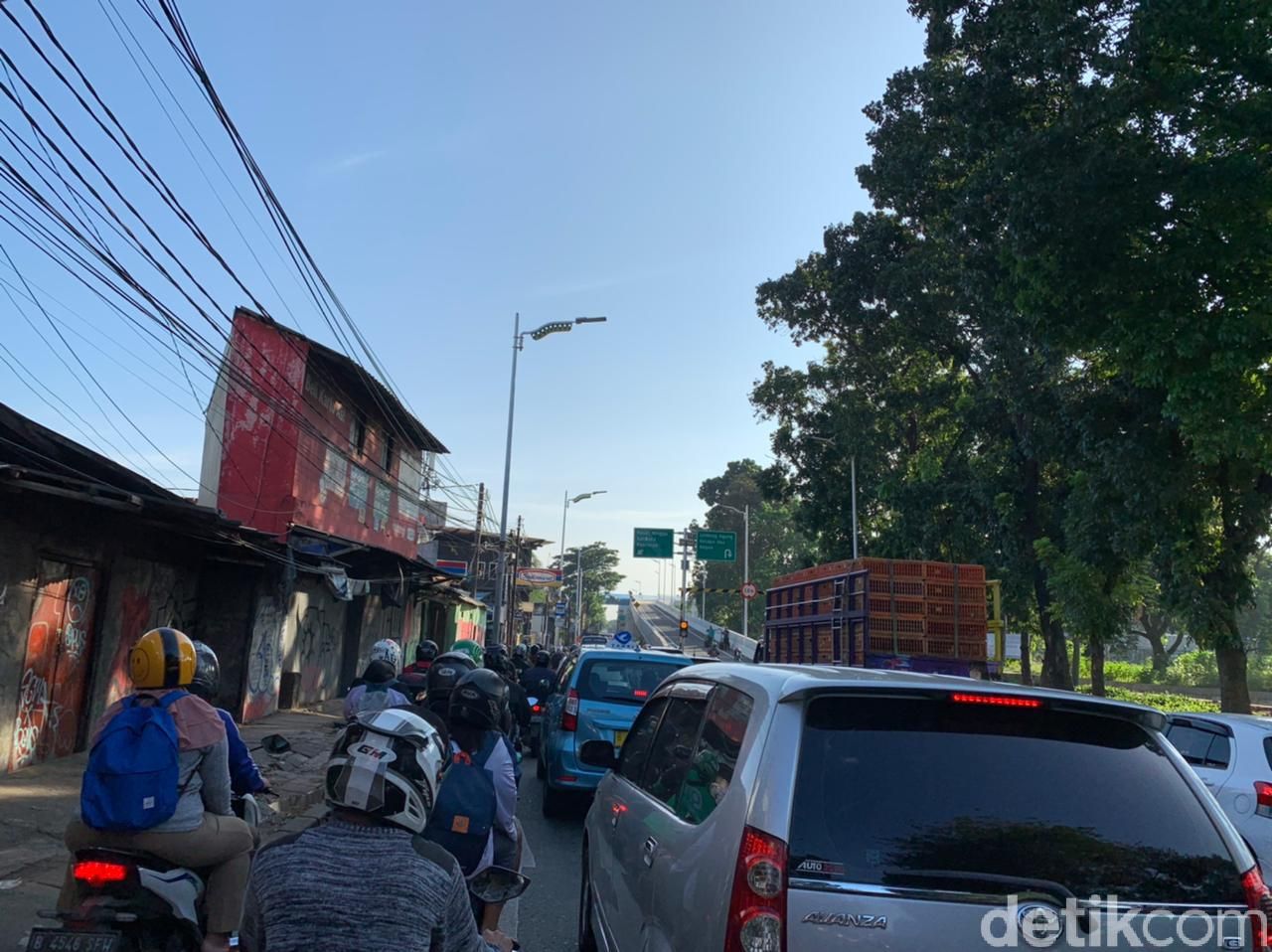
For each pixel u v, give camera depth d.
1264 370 16.34
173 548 14.32
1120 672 59.94
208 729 3.67
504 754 3.86
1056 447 22.89
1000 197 17.80
